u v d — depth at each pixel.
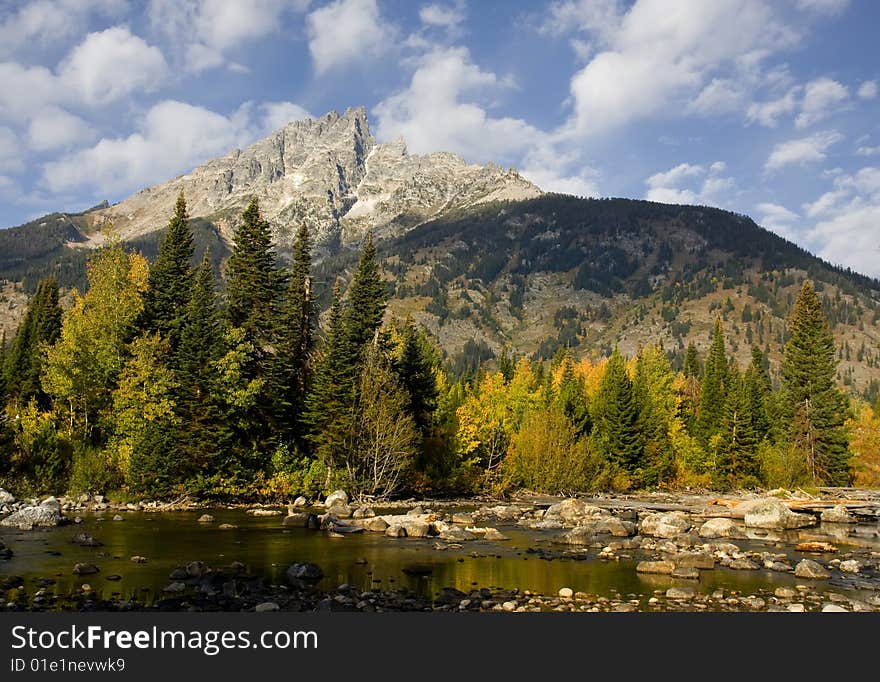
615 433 74.19
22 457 42.09
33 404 45.62
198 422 44.38
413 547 27.50
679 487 78.50
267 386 49.53
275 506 44.56
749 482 75.69
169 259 51.38
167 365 46.78
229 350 47.59
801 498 55.69
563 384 86.81
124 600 16.84
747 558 26.20
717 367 96.19
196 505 43.06
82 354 46.16
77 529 29.73
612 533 33.25
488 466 67.12
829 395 77.69
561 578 21.44
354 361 52.72
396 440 50.94
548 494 65.38
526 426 69.56
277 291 52.19
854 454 78.94
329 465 49.91
